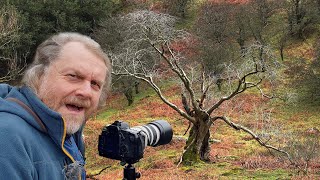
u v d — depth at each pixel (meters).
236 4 46.84
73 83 2.31
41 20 43.97
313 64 35.19
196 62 32.97
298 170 13.62
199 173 14.43
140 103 37.97
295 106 32.97
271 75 18.84
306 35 43.88
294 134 23.47
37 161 2.06
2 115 2.04
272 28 44.03
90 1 47.25
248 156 18.14
